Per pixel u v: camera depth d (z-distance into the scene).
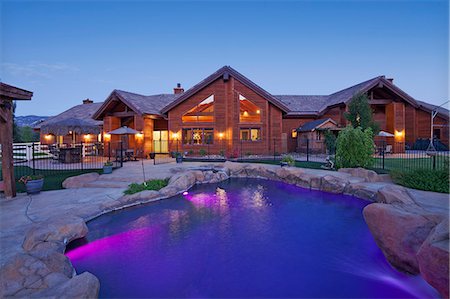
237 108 23.17
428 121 30.19
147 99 25.73
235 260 6.04
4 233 5.92
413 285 4.79
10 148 9.16
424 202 7.64
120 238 7.09
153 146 24.12
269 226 8.19
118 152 21.05
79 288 3.69
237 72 22.81
